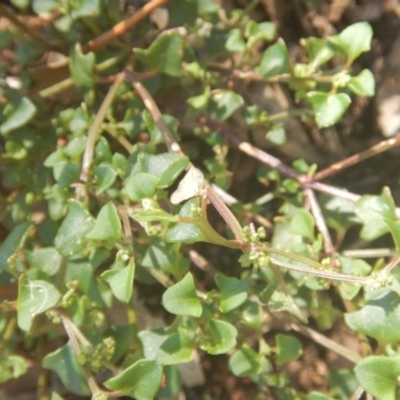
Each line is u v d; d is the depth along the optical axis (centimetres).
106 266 17
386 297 13
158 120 15
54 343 18
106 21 17
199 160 20
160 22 19
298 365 20
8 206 17
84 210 13
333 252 15
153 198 12
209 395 19
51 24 17
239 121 19
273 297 14
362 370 12
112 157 15
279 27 21
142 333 14
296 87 17
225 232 20
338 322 20
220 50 17
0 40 17
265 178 18
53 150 17
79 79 16
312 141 21
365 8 21
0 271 15
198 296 13
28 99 15
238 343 17
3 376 14
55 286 13
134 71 17
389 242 20
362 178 21
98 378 19
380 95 21
